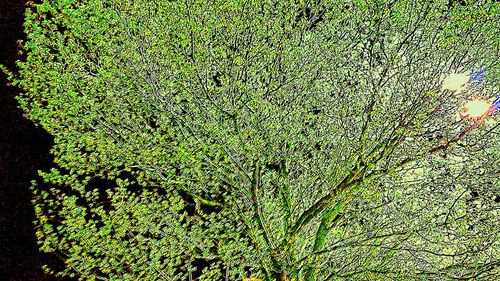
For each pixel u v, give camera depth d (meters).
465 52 7.56
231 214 8.57
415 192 8.09
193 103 8.11
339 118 8.48
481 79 7.68
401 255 7.96
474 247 7.34
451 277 6.73
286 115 8.17
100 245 7.69
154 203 8.16
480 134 7.59
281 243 7.92
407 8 7.95
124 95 8.71
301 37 8.72
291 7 8.86
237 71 7.83
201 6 7.79
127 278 7.42
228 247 7.60
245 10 8.20
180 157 7.61
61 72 9.39
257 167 7.74
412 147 7.65
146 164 8.55
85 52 8.99
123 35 8.35
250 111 8.10
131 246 7.99
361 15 8.55
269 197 9.06
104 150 8.26
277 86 8.29
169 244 8.23
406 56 7.97
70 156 8.25
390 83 8.27
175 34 8.07
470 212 7.46
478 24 7.45
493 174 7.38
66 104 8.53
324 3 8.70
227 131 7.92
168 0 8.52
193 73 7.68
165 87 8.13
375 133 8.13
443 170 8.03
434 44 7.75
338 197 7.92
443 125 7.85
